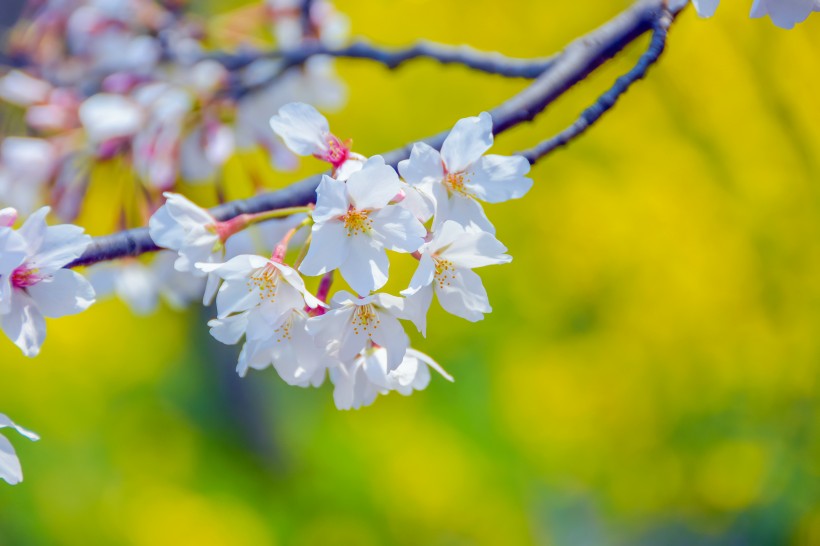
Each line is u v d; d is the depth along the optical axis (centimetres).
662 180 198
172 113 97
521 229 219
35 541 224
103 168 99
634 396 215
